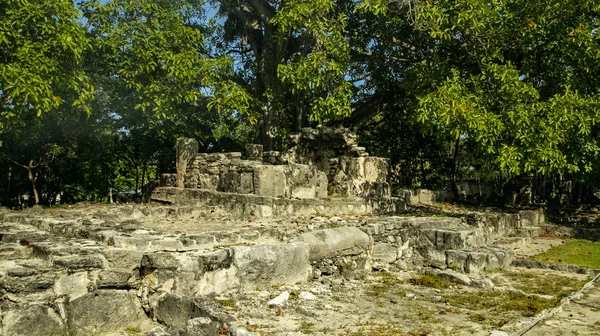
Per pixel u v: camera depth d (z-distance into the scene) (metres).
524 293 6.77
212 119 20.47
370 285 6.82
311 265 6.84
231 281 5.79
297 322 5.09
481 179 24.48
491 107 13.28
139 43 14.34
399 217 9.51
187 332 4.21
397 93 19.06
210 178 13.16
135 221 8.18
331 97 15.64
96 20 14.38
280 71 15.89
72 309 4.71
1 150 15.88
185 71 14.44
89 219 8.34
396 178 22.06
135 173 23.38
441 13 14.01
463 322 5.29
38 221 7.90
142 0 14.88
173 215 10.42
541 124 12.02
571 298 6.43
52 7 11.08
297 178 11.91
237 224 9.06
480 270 8.02
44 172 18.41
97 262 4.97
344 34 18.53
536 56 14.48
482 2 13.60
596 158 13.87
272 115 19.14
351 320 5.25
